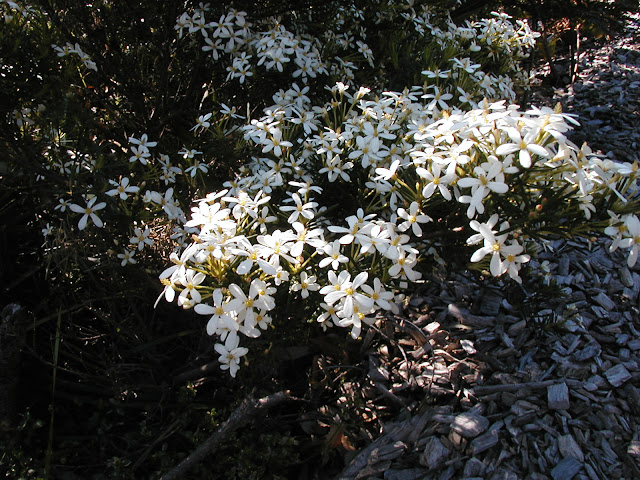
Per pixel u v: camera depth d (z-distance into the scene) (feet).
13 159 1.52
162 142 1.95
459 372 1.69
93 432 1.67
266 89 1.94
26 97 1.60
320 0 2.01
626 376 1.62
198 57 1.93
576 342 1.74
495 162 1.09
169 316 1.79
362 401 1.65
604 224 1.09
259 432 1.59
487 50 2.46
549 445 1.45
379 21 2.19
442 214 1.33
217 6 1.89
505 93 2.13
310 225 1.40
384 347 1.82
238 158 1.73
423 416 1.56
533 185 1.14
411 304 1.97
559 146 1.11
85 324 1.84
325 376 1.71
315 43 2.03
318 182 1.55
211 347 1.67
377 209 1.39
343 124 1.64
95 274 1.77
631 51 3.79
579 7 2.76
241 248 1.16
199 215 1.25
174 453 1.57
